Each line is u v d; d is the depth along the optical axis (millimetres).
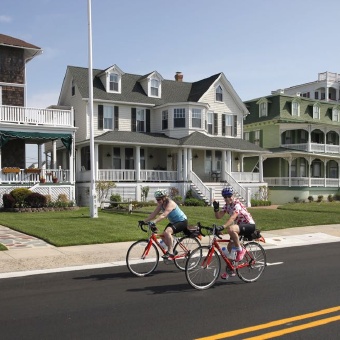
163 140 32250
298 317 6379
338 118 47312
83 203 29766
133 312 6691
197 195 31547
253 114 45406
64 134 26844
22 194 23531
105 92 33562
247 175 35781
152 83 35969
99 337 5598
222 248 8594
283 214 22219
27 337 5613
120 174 30641
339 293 7863
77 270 10000
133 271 9422
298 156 40094
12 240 13586
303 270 10055
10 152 27875
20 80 27797
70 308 6922
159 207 9547
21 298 7547
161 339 5512
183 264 10102
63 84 35438
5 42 26766
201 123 34688
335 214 22484
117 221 18109
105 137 30266
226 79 37500
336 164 46688
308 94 57219
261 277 9289
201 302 7262
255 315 6492
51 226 16406
